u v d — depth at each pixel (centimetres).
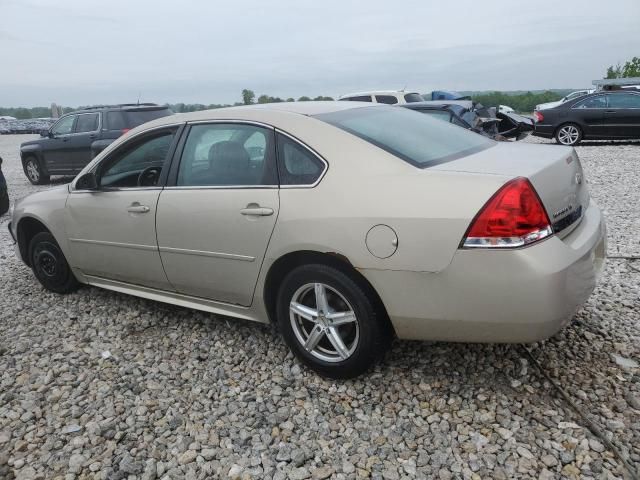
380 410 291
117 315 438
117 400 317
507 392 296
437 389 304
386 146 302
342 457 259
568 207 287
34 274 509
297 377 328
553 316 253
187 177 364
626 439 254
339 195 291
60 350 384
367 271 281
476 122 968
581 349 332
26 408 313
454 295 263
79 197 430
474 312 262
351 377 313
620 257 494
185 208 354
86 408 311
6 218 902
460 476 241
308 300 323
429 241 263
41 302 479
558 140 1486
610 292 413
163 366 352
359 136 308
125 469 259
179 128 377
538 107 1777
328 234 290
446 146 329
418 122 366
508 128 1532
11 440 286
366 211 279
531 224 251
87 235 427
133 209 385
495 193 254
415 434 271
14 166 1850
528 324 254
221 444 273
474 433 267
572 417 272
